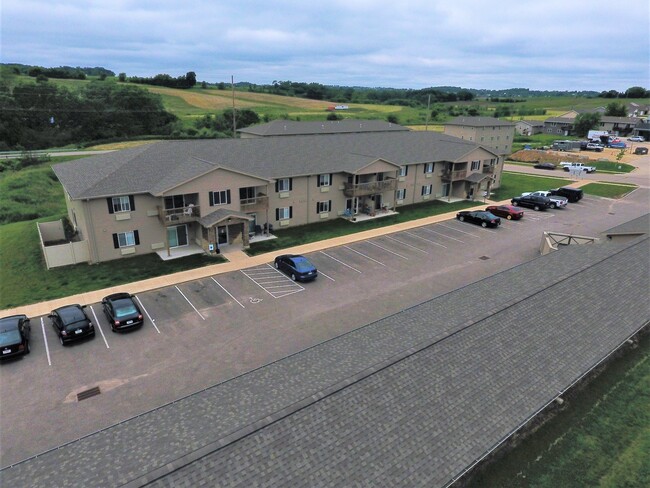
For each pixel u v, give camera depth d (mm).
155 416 13078
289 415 11578
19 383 19359
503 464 14602
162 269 31969
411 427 12141
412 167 51594
